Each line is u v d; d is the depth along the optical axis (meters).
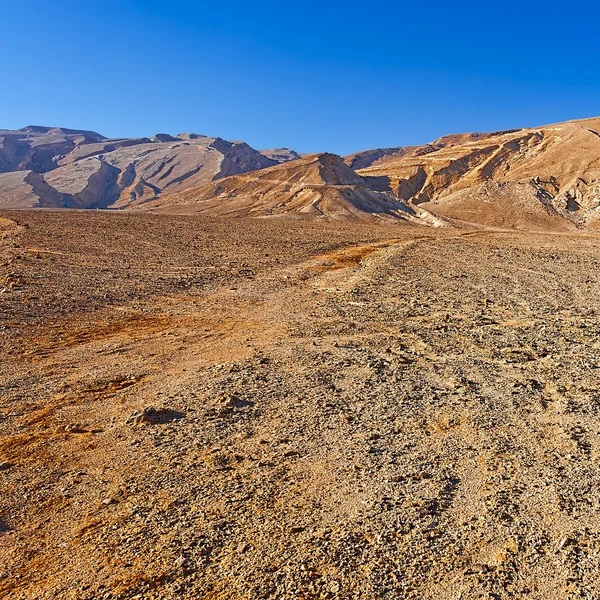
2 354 9.52
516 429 6.57
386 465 5.68
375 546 4.38
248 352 9.81
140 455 5.93
